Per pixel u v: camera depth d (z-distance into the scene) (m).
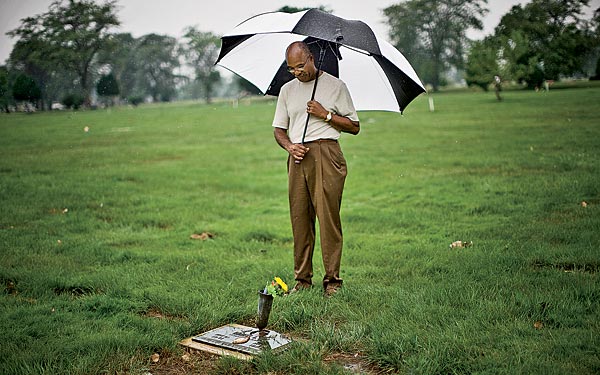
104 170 12.63
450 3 39.00
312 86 4.67
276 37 5.18
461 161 12.13
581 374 3.16
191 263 5.93
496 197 8.72
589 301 4.25
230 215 8.58
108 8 25.39
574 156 11.46
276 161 14.17
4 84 21.58
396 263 5.75
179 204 9.26
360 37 4.29
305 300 4.62
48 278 5.34
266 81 5.11
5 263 5.89
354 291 4.77
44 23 22.33
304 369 3.42
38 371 3.45
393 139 17.16
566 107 22.25
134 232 7.50
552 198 8.24
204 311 4.41
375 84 5.01
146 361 3.67
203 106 50.75
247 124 26.44
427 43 40.28
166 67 66.75
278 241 7.04
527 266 5.33
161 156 15.27
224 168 13.12
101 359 3.57
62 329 4.11
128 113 37.12
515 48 31.02
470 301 4.39
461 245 6.33
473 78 35.38
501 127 17.72
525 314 4.09
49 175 11.83
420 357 3.42
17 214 8.30
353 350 3.73
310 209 4.85
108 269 5.74
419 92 4.80
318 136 4.67
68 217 8.20
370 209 8.59
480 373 3.24
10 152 15.78
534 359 3.34
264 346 3.75
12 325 4.17
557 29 30.41
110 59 34.28
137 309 4.58
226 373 3.47
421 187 9.96
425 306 4.30
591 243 5.96
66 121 24.88
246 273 5.56
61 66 23.67
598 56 31.05
